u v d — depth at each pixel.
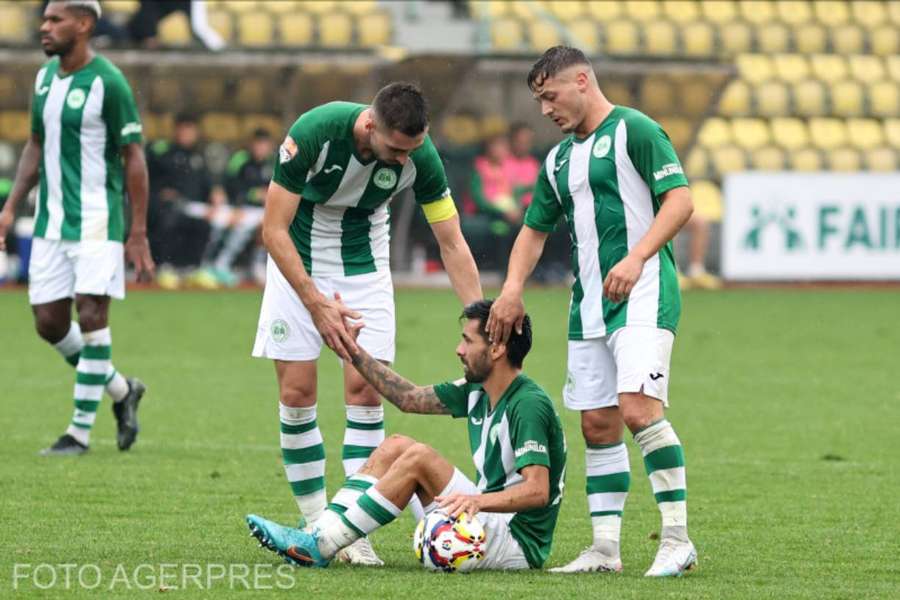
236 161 80.25
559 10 97.12
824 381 46.91
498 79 84.69
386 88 21.06
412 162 22.44
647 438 20.53
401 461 20.09
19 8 85.00
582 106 21.00
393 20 92.00
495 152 81.31
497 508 19.61
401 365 48.41
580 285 21.33
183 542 22.44
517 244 21.95
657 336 20.52
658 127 20.62
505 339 20.08
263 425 36.75
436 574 20.02
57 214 32.03
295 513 25.41
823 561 21.83
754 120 93.69
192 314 66.81
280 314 22.55
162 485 28.06
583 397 21.36
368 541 21.38
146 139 83.00
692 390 44.62
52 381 44.94
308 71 82.50
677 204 20.28
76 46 31.89
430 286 85.50
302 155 21.59
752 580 20.23
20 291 76.75
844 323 66.19
